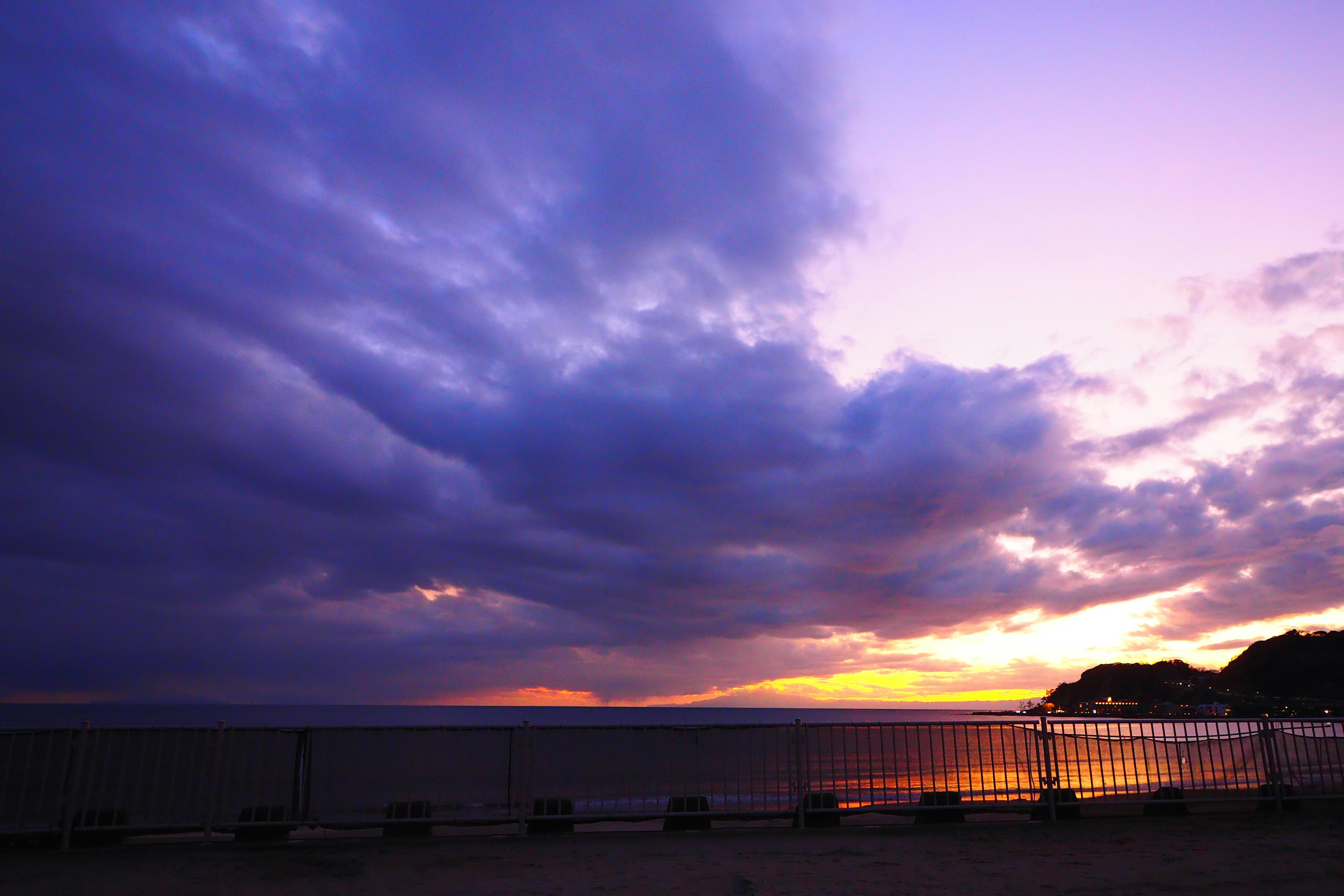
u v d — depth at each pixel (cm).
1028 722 1270
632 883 797
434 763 1152
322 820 1084
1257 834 1082
